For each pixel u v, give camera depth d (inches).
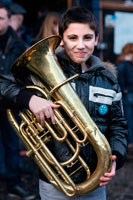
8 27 123.7
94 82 69.7
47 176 65.3
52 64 64.8
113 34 215.8
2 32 120.6
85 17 67.7
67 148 67.3
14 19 163.5
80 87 68.8
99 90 69.1
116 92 71.1
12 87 71.0
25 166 155.8
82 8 71.0
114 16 215.2
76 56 67.8
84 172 68.2
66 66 70.3
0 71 118.7
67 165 64.1
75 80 69.2
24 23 237.8
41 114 63.5
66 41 68.5
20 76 71.7
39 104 63.9
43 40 62.7
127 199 123.5
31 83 70.0
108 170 63.3
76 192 63.5
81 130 62.3
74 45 67.2
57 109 64.0
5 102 70.3
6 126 124.2
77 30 66.9
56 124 63.8
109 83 70.8
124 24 218.4
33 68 66.4
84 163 64.2
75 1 209.9
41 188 72.4
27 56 64.6
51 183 65.4
